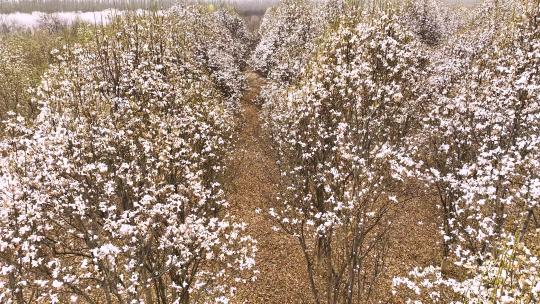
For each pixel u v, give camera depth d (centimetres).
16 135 1412
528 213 1316
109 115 1461
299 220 1817
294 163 1995
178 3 4116
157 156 1415
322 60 1841
